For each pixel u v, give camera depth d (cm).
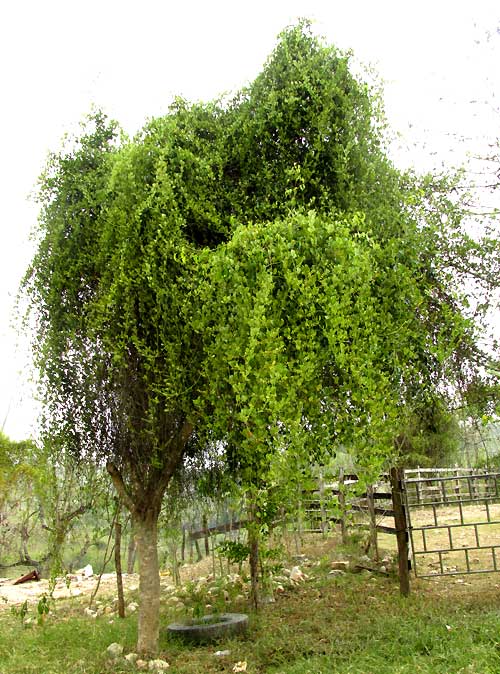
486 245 693
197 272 564
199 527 990
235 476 671
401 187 719
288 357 534
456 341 687
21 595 1365
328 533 1331
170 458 677
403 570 812
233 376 512
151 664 607
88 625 849
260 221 622
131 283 595
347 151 614
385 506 1120
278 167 638
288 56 648
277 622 735
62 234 665
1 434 1717
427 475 1652
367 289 551
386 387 583
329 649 586
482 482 1619
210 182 637
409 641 571
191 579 1142
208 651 657
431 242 675
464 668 466
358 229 586
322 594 884
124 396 662
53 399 667
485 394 706
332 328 505
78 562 1819
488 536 1335
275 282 540
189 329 573
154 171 625
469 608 696
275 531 991
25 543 1773
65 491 765
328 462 544
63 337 660
